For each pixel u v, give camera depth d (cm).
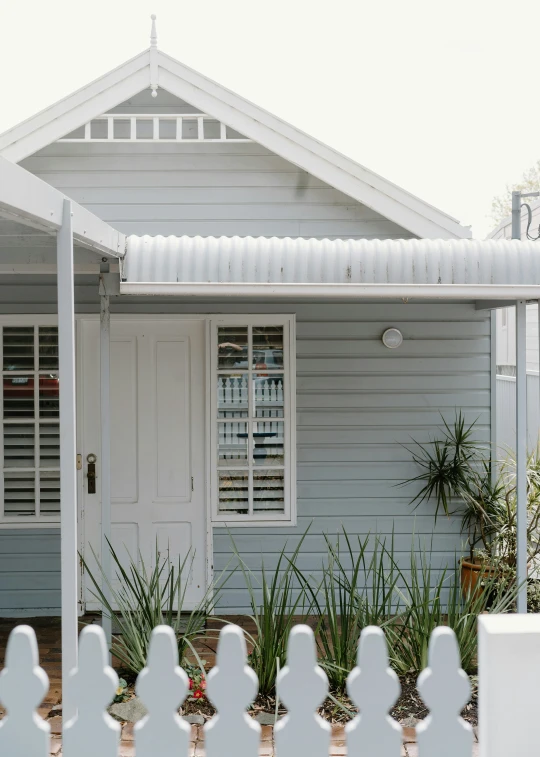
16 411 640
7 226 367
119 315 634
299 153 625
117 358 642
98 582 638
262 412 646
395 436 652
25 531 640
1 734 202
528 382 882
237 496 647
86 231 370
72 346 322
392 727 201
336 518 649
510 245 506
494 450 654
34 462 641
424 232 620
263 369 645
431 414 654
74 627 311
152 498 645
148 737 202
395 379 652
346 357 649
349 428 650
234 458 647
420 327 652
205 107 626
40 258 441
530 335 895
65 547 312
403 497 652
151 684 202
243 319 641
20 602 639
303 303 645
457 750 202
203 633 580
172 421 645
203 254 486
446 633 203
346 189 623
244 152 646
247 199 647
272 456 647
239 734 202
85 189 645
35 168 644
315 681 201
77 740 202
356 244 500
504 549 617
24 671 202
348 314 648
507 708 201
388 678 201
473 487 647
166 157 647
